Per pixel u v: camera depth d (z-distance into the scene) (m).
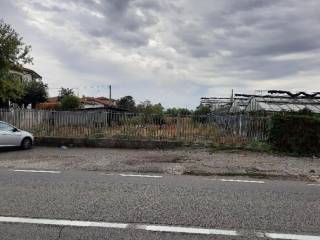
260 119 18.05
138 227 5.42
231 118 18.34
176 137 18.53
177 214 6.13
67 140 18.88
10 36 26.03
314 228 5.55
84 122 19.34
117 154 15.53
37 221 5.61
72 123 19.42
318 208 6.77
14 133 16.84
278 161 14.14
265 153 16.75
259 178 10.32
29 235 5.02
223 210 6.45
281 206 6.84
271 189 8.52
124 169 11.30
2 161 12.95
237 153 16.61
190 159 14.14
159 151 17.02
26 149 17.41
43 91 45.16
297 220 5.95
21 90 27.98
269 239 5.05
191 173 10.87
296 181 9.94
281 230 5.43
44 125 19.52
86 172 10.53
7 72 26.41
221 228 5.46
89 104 58.81
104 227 5.39
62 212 6.10
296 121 16.70
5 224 5.45
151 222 5.67
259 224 5.69
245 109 30.34
